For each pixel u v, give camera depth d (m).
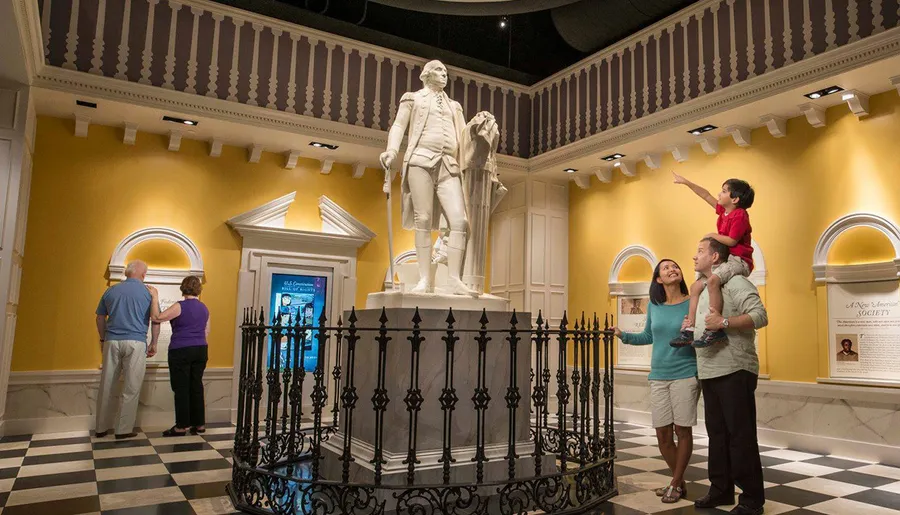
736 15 6.82
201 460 5.07
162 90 6.88
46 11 6.47
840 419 6.03
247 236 8.10
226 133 7.70
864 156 6.14
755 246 7.00
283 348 8.18
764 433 6.65
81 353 7.08
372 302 4.42
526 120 9.60
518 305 9.43
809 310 6.46
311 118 7.73
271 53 7.72
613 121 8.24
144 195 7.60
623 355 8.55
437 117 4.50
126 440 6.05
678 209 7.96
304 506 3.32
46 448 5.61
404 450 3.77
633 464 5.19
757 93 6.34
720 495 3.73
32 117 6.55
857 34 5.76
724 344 3.63
